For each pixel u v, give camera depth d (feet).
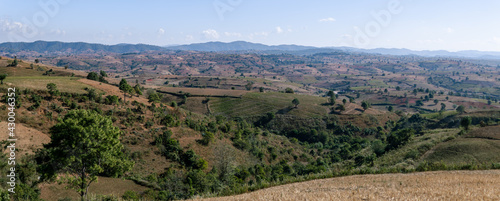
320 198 64.75
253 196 76.28
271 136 385.91
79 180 90.79
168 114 273.75
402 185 86.58
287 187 102.68
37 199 104.22
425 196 62.64
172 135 243.60
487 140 201.67
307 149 384.88
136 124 238.07
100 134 85.56
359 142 423.64
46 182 123.54
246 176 213.66
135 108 265.54
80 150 84.17
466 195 60.90
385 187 83.92
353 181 106.93
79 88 274.57
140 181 162.40
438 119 471.21
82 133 82.38
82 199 92.84
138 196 138.51
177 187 158.20
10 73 446.19
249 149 287.89
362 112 521.65
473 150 183.83
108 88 310.04
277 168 262.88
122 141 208.64
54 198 116.37
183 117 293.84
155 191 152.05
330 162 325.62
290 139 428.56
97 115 89.56
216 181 180.65
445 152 190.08
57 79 308.19
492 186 76.95
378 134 450.30
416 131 440.86
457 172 119.55
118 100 270.46
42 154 142.10
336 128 468.75
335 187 92.79
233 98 564.30
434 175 110.11
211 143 256.11
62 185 127.34
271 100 564.30
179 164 208.85
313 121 482.28
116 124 227.20
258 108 527.40
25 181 116.98
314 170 239.91
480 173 115.03
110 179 156.35
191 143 242.58
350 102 599.98
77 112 87.25
